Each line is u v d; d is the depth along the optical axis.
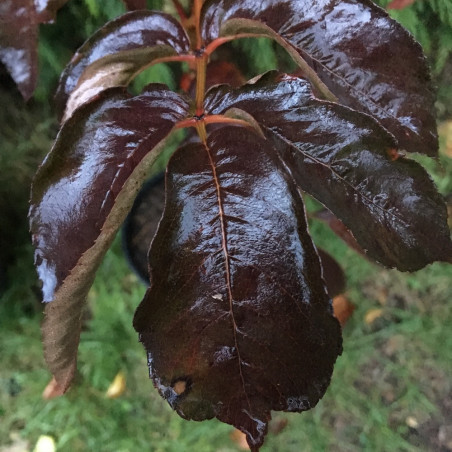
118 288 0.29
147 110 0.12
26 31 0.13
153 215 0.24
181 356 0.11
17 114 0.30
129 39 0.13
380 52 0.12
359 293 0.29
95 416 0.27
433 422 0.27
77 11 0.24
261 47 0.25
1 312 0.28
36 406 0.27
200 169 0.12
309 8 0.12
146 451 0.27
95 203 0.11
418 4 0.25
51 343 0.11
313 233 0.29
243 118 0.13
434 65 0.30
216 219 0.11
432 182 0.12
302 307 0.11
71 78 0.13
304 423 0.27
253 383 0.12
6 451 0.27
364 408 0.27
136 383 0.28
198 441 0.27
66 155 0.11
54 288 0.11
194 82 0.18
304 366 0.11
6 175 0.30
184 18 0.14
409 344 0.28
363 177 0.12
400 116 0.12
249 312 0.11
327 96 0.12
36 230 0.11
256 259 0.11
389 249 0.12
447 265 0.30
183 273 0.11
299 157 0.12
